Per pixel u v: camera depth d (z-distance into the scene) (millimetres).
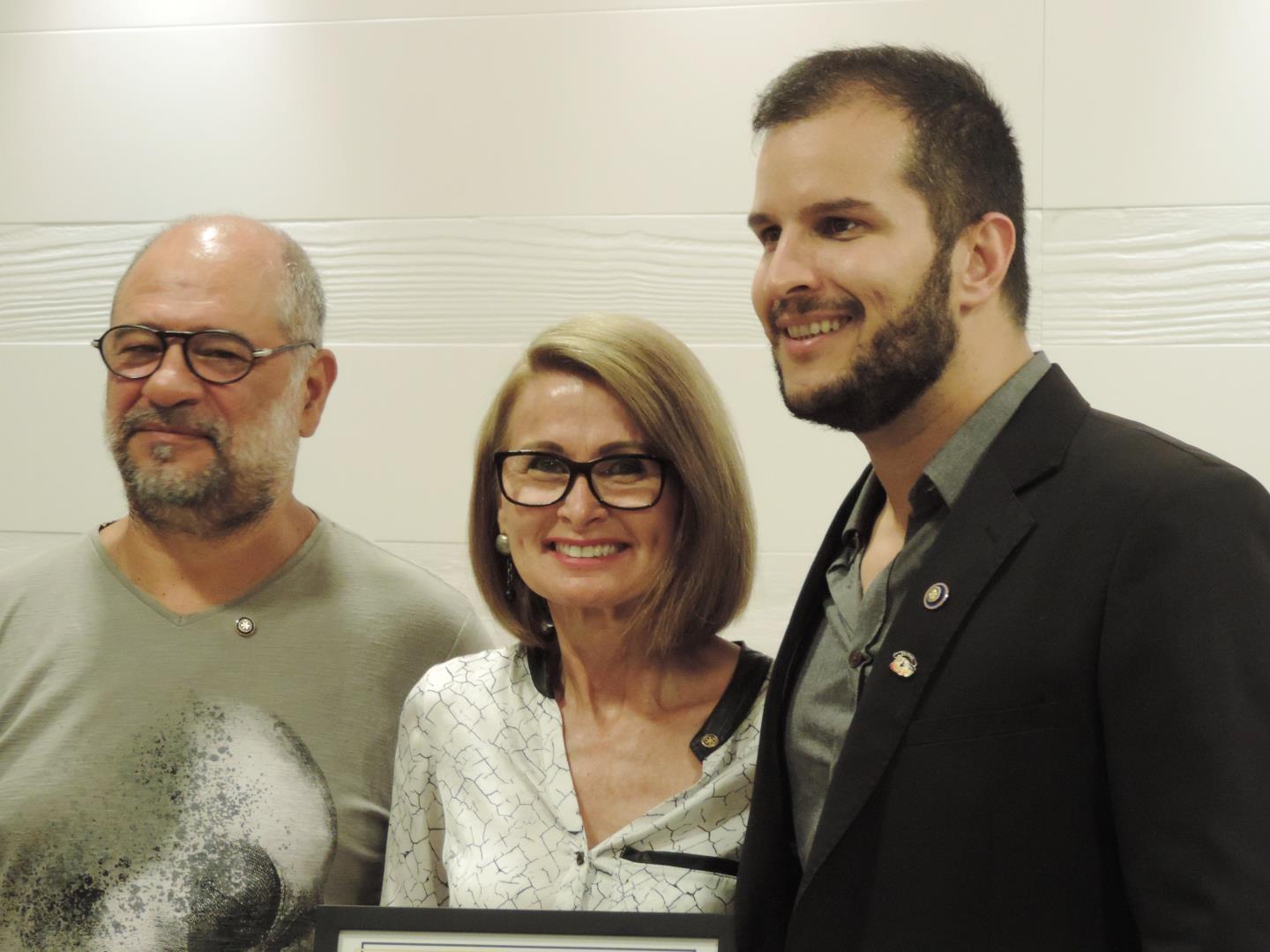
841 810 1261
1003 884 1176
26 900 1812
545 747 1627
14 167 2611
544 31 2473
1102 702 1137
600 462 1584
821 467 2344
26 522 2547
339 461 2477
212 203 2553
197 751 1846
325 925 1485
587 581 1586
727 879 1530
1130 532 1151
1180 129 2275
